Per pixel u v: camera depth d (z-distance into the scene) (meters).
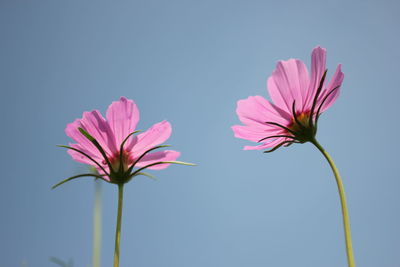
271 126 0.62
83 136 0.62
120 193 0.61
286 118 0.62
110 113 0.62
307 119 0.61
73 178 0.60
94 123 0.62
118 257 0.59
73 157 0.62
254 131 0.63
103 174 0.61
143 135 0.62
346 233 0.57
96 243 0.70
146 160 0.63
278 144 0.62
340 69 0.61
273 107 0.62
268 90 0.62
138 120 0.62
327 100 0.61
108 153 0.62
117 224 0.60
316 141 0.61
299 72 0.62
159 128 0.63
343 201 0.57
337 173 0.59
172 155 0.63
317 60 0.61
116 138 0.62
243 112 0.62
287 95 0.62
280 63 0.62
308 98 0.61
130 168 0.61
